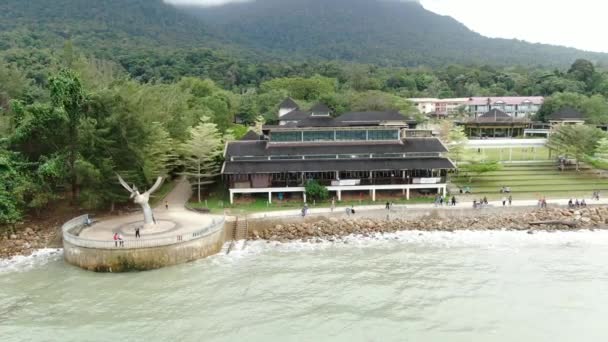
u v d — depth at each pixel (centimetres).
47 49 16675
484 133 12075
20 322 3509
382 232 5716
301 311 3653
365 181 6594
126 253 4412
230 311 3656
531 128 12475
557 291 3994
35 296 3934
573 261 4700
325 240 5444
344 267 4575
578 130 8081
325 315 3584
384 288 4069
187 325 3441
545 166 8325
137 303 3797
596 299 3838
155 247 4478
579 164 8394
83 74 6881
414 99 16638
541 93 17262
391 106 12781
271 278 4291
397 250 5084
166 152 7031
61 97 5322
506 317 3547
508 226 5853
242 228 5556
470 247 5169
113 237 4697
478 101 15425
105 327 3422
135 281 4228
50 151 5634
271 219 5712
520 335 3297
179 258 4625
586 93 16012
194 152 6538
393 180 6644
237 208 6212
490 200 6550
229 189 6612
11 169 5162
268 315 3591
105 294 3969
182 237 4622
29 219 5628
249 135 8219
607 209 6156
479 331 3347
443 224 5884
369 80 18238
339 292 3994
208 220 5488
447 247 5175
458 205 6250
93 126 5303
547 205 6278
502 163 8519
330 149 6794
